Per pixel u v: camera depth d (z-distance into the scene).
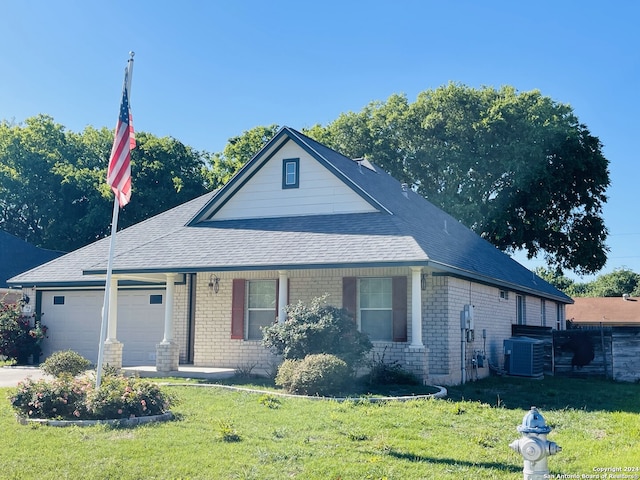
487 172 39.84
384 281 17.62
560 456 8.98
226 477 7.73
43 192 43.22
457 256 18.69
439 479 7.74
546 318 30.45
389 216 18.05
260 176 20.06
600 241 42.06
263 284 18.97
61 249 42.47
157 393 11.12
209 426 10.20
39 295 23.17
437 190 41.88
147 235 22.30
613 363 20.53
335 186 19.14
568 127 39.72
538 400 14.33
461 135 40.06
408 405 12.31
